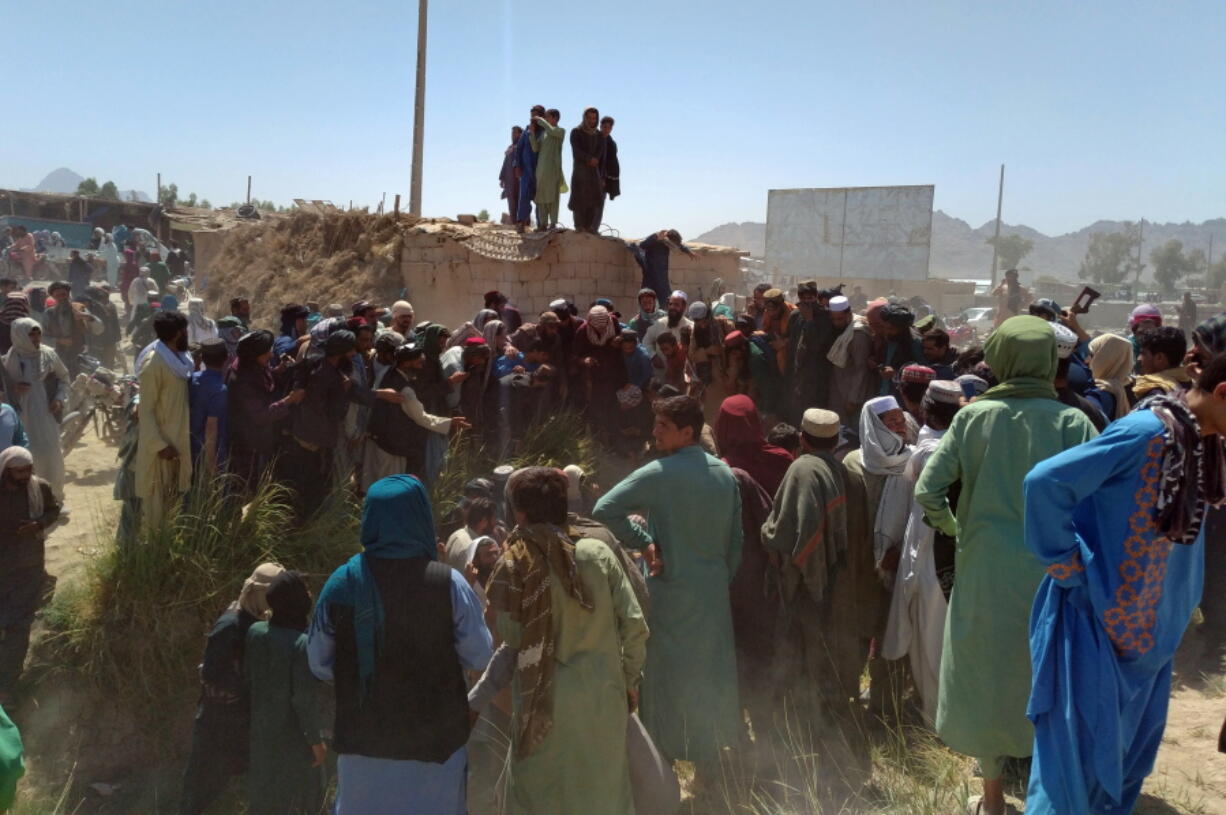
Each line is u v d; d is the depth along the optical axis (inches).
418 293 521.3
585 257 503.5
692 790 186.5
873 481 200.4
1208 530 230.2
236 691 190.1
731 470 185.9
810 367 352.5
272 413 249.3
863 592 199.9
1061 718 123.6
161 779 214.4
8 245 978.7
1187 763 167.0
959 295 2032.5
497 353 353.7
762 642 200.2
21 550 228.7
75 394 413.1
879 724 200.2
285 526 253.9
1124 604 119.0
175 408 240.1
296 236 614.5
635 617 147.2
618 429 358.6
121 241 1010.1
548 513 147.6
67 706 224.4
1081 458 116.5
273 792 183.9
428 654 134.0
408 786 134.7
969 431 147.4
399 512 136.7
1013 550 142.9
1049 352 147.3
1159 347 238.8
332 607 135.6
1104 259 4343.0
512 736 147.3
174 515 236.4
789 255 782.5
